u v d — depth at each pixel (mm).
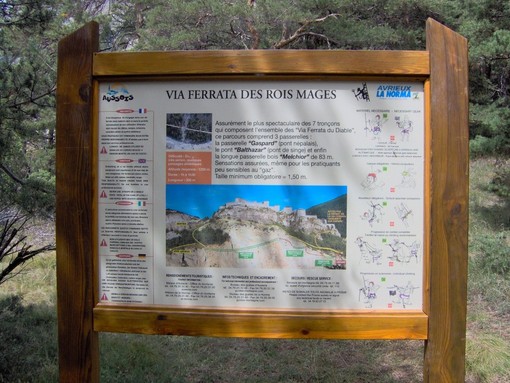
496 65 9391
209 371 4023
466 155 2301
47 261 7070
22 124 4797
